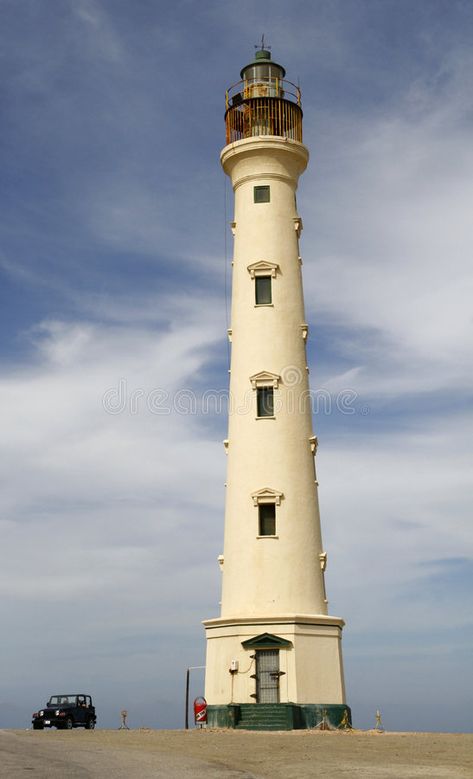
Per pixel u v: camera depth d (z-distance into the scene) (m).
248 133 50.12
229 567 44.44
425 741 30.84
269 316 47.34
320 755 26.47
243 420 46.09
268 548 43.75
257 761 25.23
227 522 45.47
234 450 46.12
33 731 39.97
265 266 47.94
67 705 49.81
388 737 33.47
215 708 41.72
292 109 50.69
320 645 42.19
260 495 44.53
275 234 48.59
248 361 46.84
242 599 43.38
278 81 51.25
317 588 43.88
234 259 49.47
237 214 49.78
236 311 48.34
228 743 30.95
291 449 45.41
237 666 41.62
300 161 50.16
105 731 39.75
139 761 24.02
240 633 42.06
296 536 44.09
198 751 27.83
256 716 40.41
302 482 45.19
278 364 46.53
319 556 44.53
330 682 41.88
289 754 26.88
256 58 52.28
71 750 27.11
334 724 40.81
